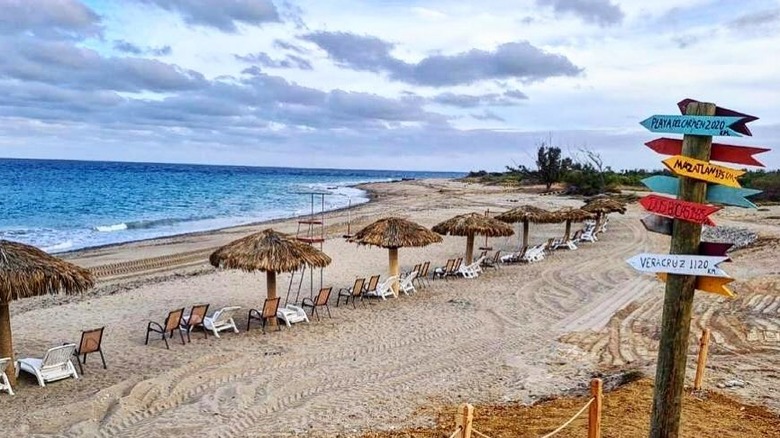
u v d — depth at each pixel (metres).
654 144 4.46
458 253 23.98
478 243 26.91
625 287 16.20
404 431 6.93
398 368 9.88
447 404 8.06
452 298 15.48
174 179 97.94
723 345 10.18
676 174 4.29
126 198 54.69
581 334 11.61
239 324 12.98
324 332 12.26
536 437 6.26
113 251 23.91
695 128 4.07
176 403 8.37
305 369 9.85
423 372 9.64
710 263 4.15
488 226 18.72
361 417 7.66
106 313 13.91
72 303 14.73
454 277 18.53
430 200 51.19
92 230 31.52
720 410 6.91
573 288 16.42
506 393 8.45
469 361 10.19
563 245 24.50
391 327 12.62
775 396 7.51
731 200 4.11
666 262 4.26
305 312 13.96
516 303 14.74
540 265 20.58
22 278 8.62
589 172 56.09
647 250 23.72
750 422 6.53
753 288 14.26
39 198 51.12
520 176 79.06
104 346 11.30
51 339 11.90
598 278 17.77
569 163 59.22
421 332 12.18
